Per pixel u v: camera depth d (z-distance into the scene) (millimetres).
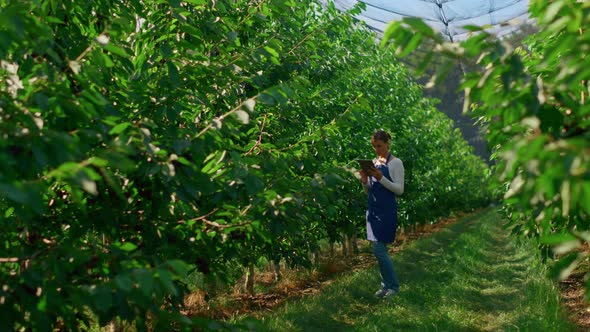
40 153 2170
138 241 3498
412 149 11711
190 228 3492
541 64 2100
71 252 2549
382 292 6844
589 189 1783
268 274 9188
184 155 3260
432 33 2162
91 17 3607
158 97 3537
